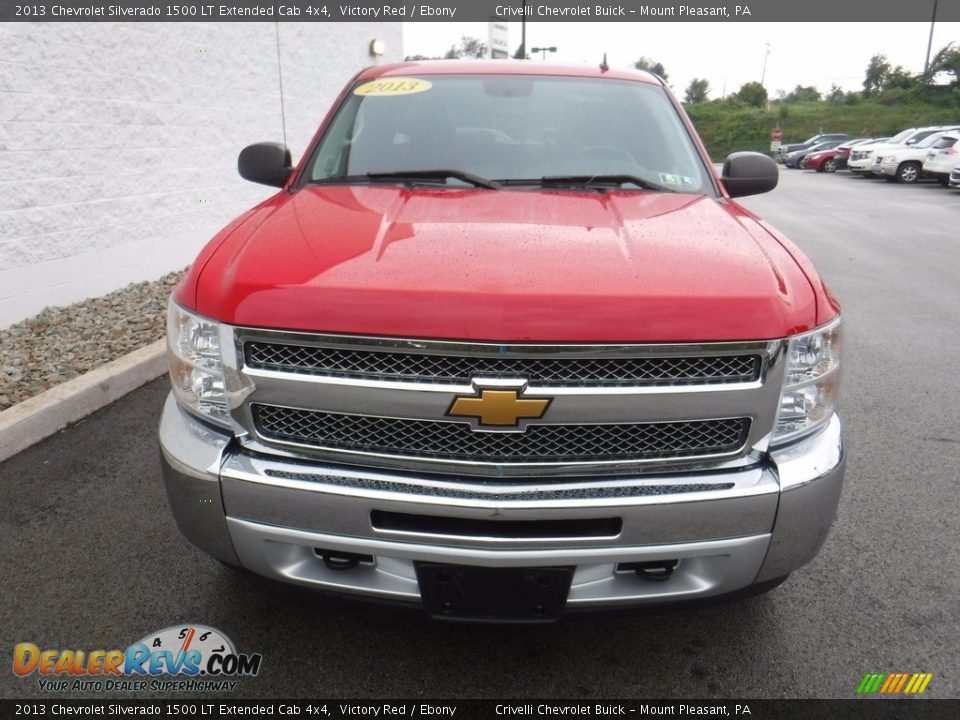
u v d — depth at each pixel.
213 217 6.95
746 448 1.84
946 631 2.42
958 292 7.51
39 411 3.60
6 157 4.75
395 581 1.92
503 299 1.70
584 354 1.71
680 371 1.75
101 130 5.50
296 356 1.78
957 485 3.37
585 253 1.93
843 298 7.18
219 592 2.53
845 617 2.48
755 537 1.86
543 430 1.78
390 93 3.22
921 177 24.27
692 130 3.16
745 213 2.53
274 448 1.88
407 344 1.71
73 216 5.34
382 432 1.81
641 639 2.36
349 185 2.74
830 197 18.72
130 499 3.09
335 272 1.82
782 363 1.79
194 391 1.94
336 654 2.27
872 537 2.95
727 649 2.32
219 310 1.83
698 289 1.77
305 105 8.23
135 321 5.16
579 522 1.82
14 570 2.61
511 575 1.84
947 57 58.75
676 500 1.79
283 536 1.88
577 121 3.05
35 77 4.89
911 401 4.42
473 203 2.43
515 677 2.20
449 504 1.77
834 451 1.96
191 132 6.49
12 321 4.94
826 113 56.28
